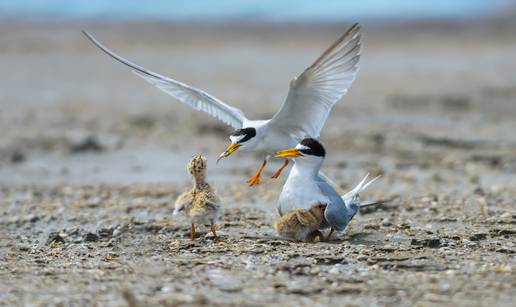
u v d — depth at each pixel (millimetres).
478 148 19516
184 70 33094
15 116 23922
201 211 10477
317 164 10586
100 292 8273
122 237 11336
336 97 10797
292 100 10805
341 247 10141
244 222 12055
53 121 23297
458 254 9852
